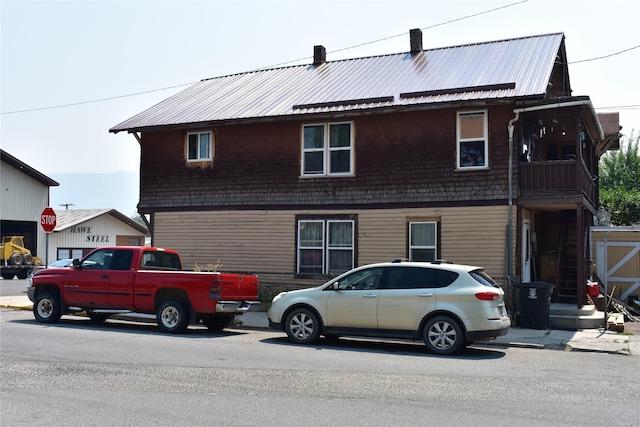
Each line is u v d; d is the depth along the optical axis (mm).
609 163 42969
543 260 20703
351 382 9156
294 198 20516
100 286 15352
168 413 7301
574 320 16250
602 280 21750
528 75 18484
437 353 12219
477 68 20406
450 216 18422
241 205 21281
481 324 12039
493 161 17984
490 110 18078
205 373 9633
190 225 22047
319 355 11648
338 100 20016
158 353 11414
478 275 12617
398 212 19094
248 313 18703
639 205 31109
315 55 25781
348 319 13000
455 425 6930
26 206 42656
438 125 18734
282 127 20875
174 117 22406
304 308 13383
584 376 9984
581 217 17156
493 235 17859
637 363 11492
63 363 10289
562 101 16938
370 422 7008
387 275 12984
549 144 23281
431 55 23359
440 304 12289
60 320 16578
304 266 20375
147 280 14922
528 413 7480
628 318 19438
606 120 24969
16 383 8789
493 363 11148
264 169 21047
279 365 10445
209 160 21922
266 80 25109
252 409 7512
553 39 21656
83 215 50344
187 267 21906
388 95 19562
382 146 19422
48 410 7387
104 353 11312
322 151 20281
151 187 22766
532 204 17578
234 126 21609
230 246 21375
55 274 15953
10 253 39844
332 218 19953
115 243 52500
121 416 7152
